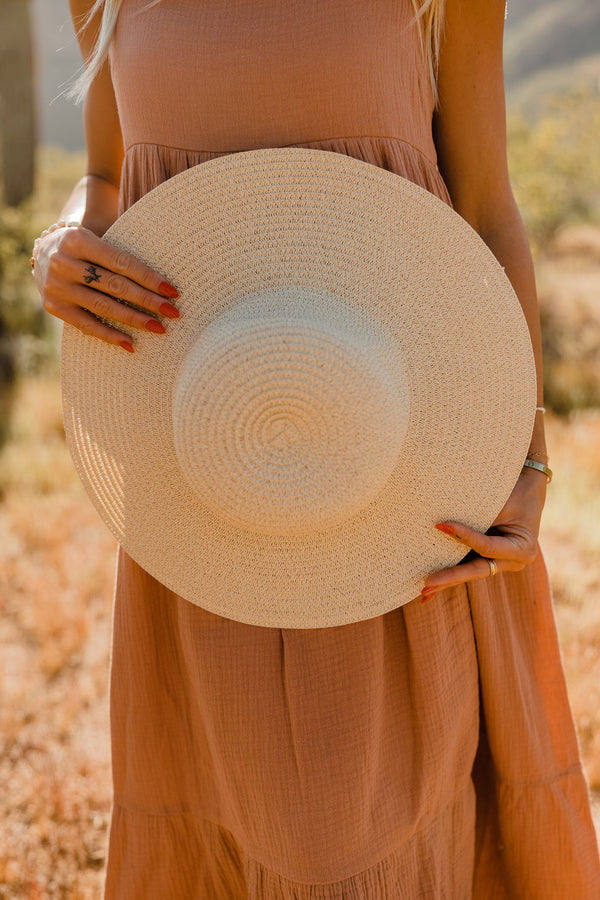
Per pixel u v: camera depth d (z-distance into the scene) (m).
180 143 1.48
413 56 1.46
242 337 1.35
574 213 15.37
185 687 1.78
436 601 1.59
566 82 64.69
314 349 1.33
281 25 1.39
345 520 1.45
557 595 4.35
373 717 1.57
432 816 1.70
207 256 1.42
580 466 6.12
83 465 1.54
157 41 1.45
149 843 1.83
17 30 10.64
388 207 1.38
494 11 1.49
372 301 1.40
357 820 1.56
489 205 1.66
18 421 7.26
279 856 1.60
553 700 1.85
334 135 1.43
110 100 1.78
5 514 5.70
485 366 1.44
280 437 1.38
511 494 1.61
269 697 1.58
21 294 8.99
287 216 1.39
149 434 1.50
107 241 1.44
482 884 1.98
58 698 3.74
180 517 1.52
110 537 5.39
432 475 1.46
